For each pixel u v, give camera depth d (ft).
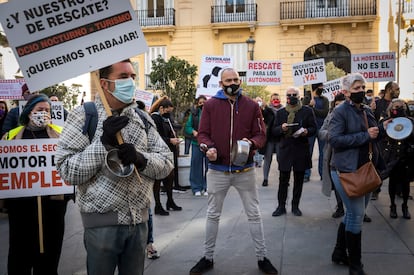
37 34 8.11
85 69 8.26
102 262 7.94
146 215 8.48
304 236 17.76
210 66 28.73
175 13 80.48
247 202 13.93
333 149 13.57
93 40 8.30
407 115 21.38
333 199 24.62
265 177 29.17
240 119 13.74
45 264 11.96
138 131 8.30
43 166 11.75
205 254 14.17
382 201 23.72
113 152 7.59
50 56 8.18
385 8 74.79
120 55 8.39
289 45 78.13
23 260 11.93
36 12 8.08
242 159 13.05
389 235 17.69
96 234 7.88
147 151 8.59
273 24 78.33
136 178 8.05
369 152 13.01
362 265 13.66
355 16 75.05
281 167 21.07
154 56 82.07
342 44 76.89
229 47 80.02
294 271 14.05
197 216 21.52
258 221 13.96
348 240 13.28
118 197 7.82
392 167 19.74
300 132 20.20
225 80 13.67
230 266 14.57
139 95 31.48
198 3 80.02
